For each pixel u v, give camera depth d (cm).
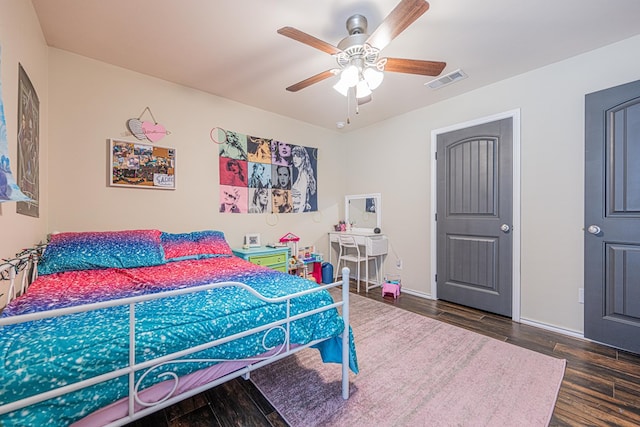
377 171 388
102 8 169
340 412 137
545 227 239
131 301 86
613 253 200
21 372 73
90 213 230
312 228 399
